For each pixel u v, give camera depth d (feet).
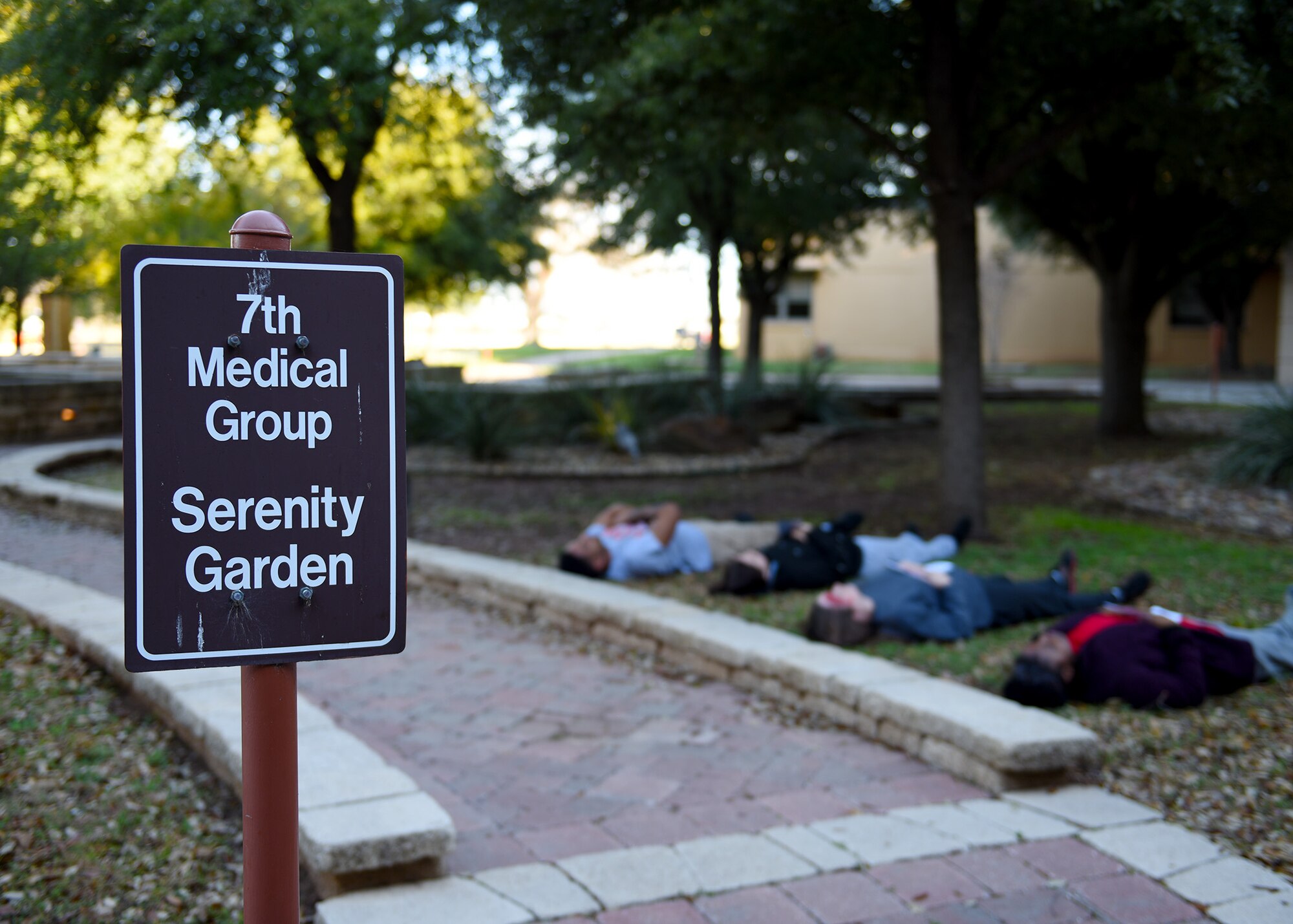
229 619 6.05
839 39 26.53
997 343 118.11
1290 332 79.92
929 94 27.53
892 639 19.48
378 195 48.16
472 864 11.75
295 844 6.23
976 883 11.07
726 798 13.70
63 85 23.21
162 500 5.92
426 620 23.06
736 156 47.37
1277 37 23.20
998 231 110.63
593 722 16.67
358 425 6.24
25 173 25.04
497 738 16.02
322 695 17.98
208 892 11.02
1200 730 15.24
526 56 30.35
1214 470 37.32
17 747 13.84
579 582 23.36
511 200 49.96
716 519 32.83
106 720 15.29
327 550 6.21
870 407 61.31
